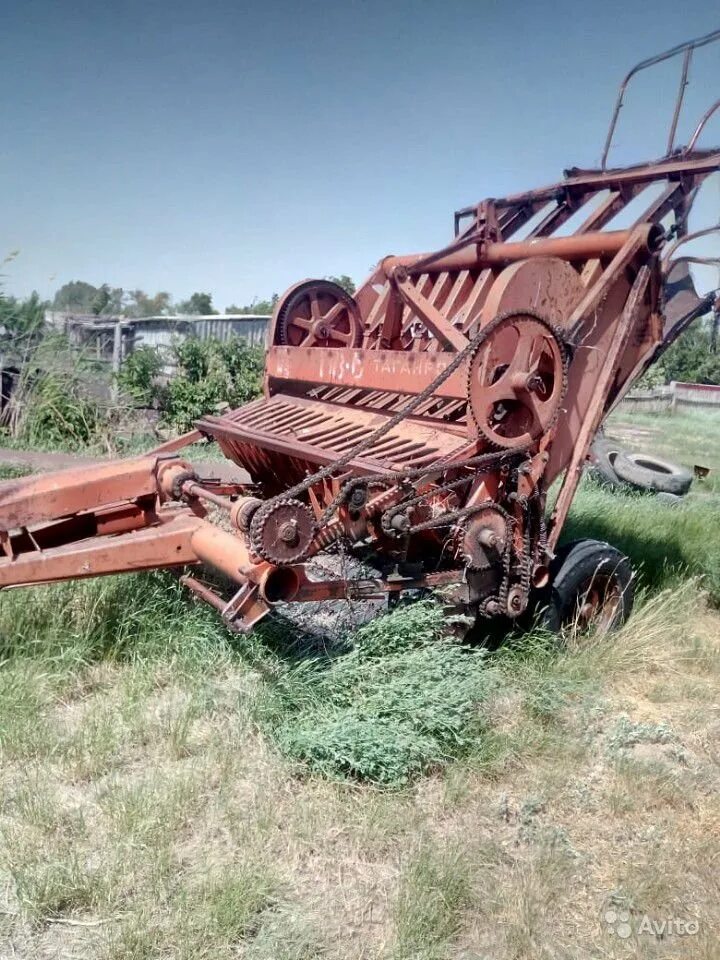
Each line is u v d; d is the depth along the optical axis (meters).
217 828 3.22
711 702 4.80
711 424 23.67
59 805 3.28
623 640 5.17
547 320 4.37
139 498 4.84
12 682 3.94
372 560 5.11
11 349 10.67
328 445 4.79
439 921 2.83
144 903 2.81
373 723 3.74
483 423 4.26
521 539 4.63
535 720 4.21
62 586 4.66
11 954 2.61
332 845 3.21
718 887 3.17
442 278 5.82
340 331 6.05
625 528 7.76
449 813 3.48
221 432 5.53
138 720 3.83
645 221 5.11
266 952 2.66
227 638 4.52
